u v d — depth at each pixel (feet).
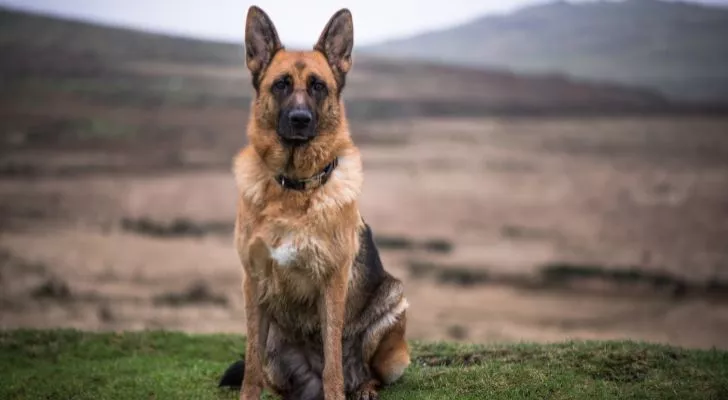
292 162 19.33
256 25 21.20
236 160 20.59
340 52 21.45
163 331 33.19
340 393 19.62
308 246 19.03
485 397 20.93
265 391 22.94
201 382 24.88
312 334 21.24
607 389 21.01
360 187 20.22
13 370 27.68
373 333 21.53
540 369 22.91
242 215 19.80
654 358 23.57
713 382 21.47
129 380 25.29
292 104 19.30
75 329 33.45
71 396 24.14
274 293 19.85
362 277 21.45
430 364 25.68
